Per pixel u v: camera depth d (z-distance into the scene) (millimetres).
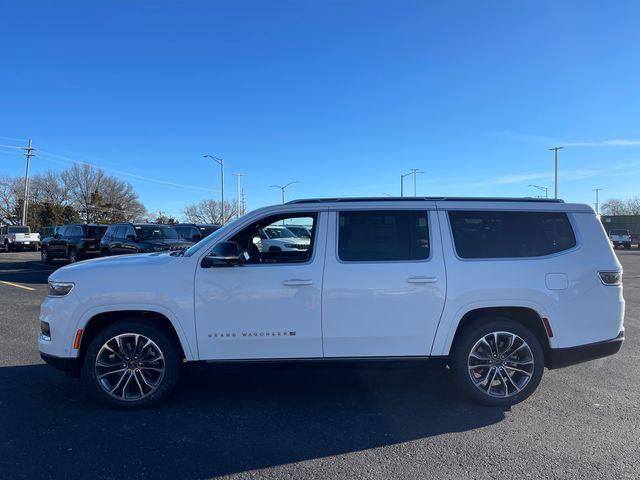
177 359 4598
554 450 3781
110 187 83062
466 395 4734
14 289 13328
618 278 4801
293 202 4793
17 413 4484
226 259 4410
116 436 4008
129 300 4473
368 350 4543
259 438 3990
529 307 4598
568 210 4859
